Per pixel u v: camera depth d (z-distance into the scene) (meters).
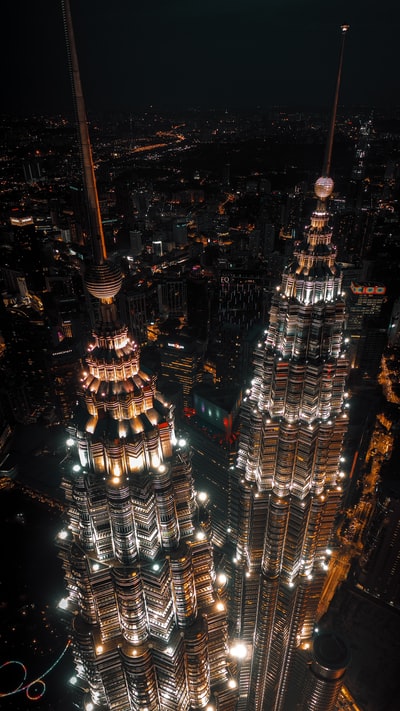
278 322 108.19
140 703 108.81
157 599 92.31
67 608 108.38
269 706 188.12
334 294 101.25
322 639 156.75
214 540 163.00
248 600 153.62
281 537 131.75
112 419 81.12
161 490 84.38
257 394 121.44
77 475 84.56
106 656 98.69
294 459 119.44
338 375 109.94
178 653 100.75
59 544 97.06
